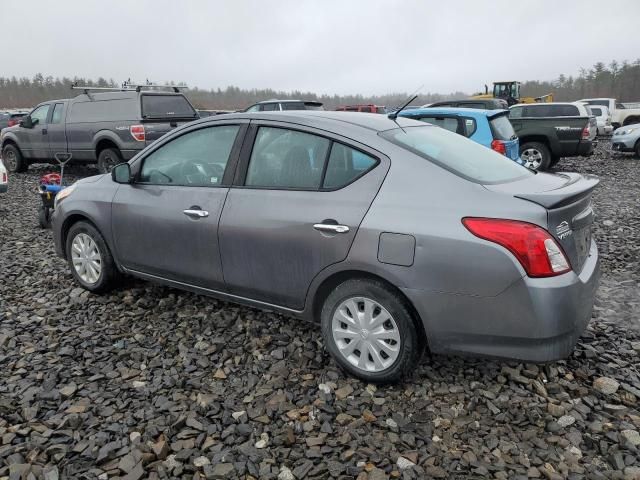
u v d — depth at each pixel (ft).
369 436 8.77
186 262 12.48
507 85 96.48
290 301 11.05
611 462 8.14
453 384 10.30
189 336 12.38
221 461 8.19
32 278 16.58
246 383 10.39
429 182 9.53
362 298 10.00
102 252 14.33
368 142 10.22
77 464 8.14
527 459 8.27
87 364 11.16
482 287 8.77
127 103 34.96
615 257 18.45
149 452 8.36
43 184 23.70
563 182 10.66
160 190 12.92
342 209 9.99
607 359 11.21
